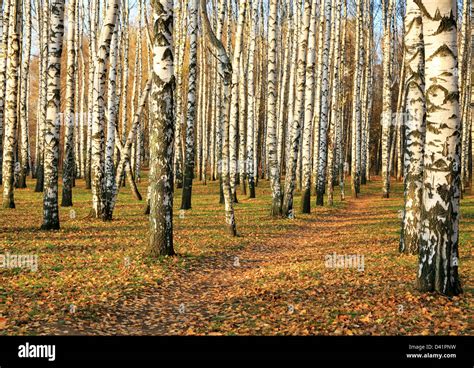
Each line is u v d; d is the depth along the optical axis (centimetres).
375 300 844
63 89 5006
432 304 802
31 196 2809
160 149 1239
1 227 1609
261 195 3375
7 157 2161
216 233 1734
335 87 3030
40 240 1406
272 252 1466
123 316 818
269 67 2192
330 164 2834
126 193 3322
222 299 928
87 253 1267
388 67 3253
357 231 1825
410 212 1290
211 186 3991
